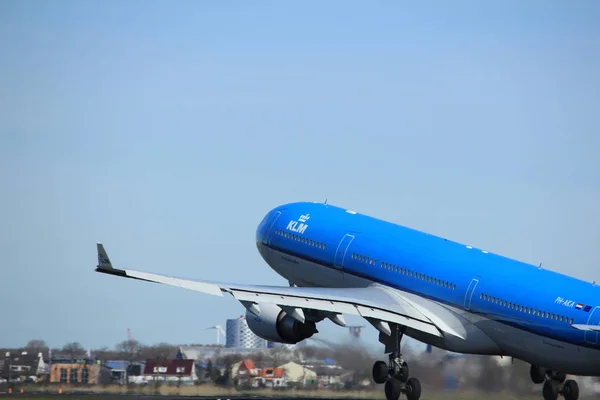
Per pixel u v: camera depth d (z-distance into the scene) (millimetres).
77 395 185375
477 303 159000
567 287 151875
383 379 167875
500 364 181375
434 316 163625
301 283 187750
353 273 176625
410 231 174750
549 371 175000
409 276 168375
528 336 153875
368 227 179250
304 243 185375
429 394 183000
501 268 159250
